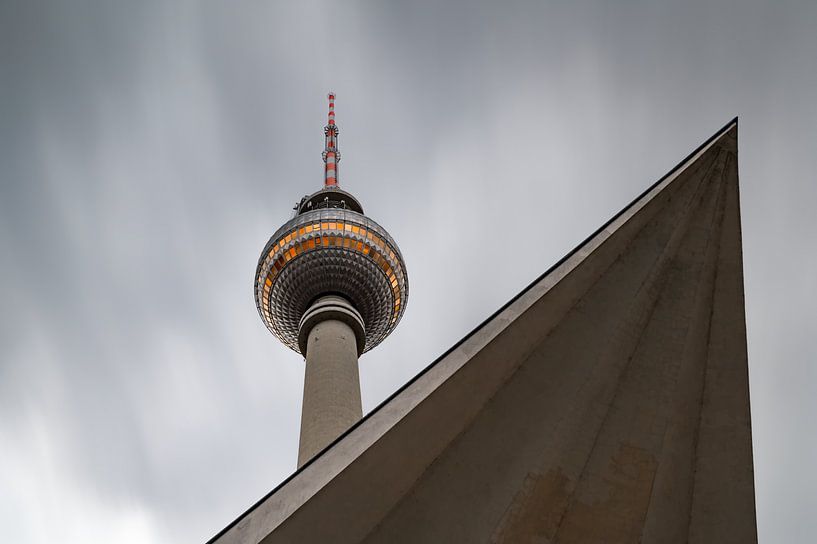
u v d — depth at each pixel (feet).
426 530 31.12
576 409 37.73
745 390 40.83
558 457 36.40
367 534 28.99
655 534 36.52
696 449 39.50
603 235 40.63
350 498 27.78
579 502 35.96
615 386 39.37
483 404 34.81
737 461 39.11
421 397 30.48
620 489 36.68
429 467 32.42
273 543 25.11
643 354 40.70
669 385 39.96
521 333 36.04
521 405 35.86
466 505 32.63
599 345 39.37
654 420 38.91
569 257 39.24
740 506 38.09
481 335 34.22
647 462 37.65
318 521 26.71
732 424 39.99
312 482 27.07
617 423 38.52
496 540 32.83
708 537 37.37
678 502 37.88
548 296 37.11
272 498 26.89
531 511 34.55
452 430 32.86
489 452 34.19
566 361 38.04
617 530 35.81
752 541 37.22
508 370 35.91
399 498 30.40
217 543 25.12
